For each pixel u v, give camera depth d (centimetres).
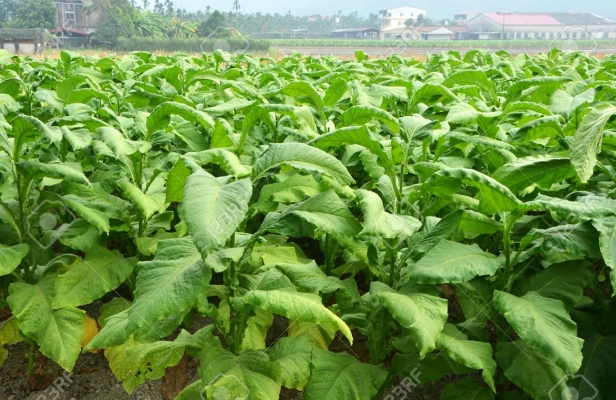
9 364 330
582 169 236
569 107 339
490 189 239
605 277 388
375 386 248
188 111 308
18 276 301
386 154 271
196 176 222
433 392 310
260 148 383
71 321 273
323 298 348
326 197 256
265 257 307
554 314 220
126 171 334
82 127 357
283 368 252
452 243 254
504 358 247
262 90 539
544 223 323
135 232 329
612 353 249
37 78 567
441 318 221
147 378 299
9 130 327
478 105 427
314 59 881
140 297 218
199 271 223
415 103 408
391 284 259
